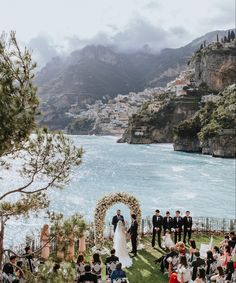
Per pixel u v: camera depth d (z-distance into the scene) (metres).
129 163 112.88
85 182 74.12
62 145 9.73
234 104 148.12
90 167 101.50
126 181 76.88
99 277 16.41
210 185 71.81
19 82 8.24
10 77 8.14
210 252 17.83
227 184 73.12
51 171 9.69
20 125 8.30
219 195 61.19
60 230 9.02
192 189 67.00
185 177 82.75
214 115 153.62
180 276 16.06
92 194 60.59
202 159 128.75
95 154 145.25
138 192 63.75
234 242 20.47
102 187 68.50
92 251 22.23
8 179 70.56
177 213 24.02
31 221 36.84
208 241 25.66
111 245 23.72
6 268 12.78
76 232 9.05
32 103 8.36
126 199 23.55
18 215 10.02
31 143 9.33
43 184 66.75
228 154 134.50
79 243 20.84
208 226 32.25
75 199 55.44
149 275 18.84
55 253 9.14
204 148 149.50
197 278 15.90
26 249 15.30
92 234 23.70
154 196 60.00
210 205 53.06
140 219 23.92
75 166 10.54
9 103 8.12
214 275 17.12
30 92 8.33
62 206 49.88
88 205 51.50
